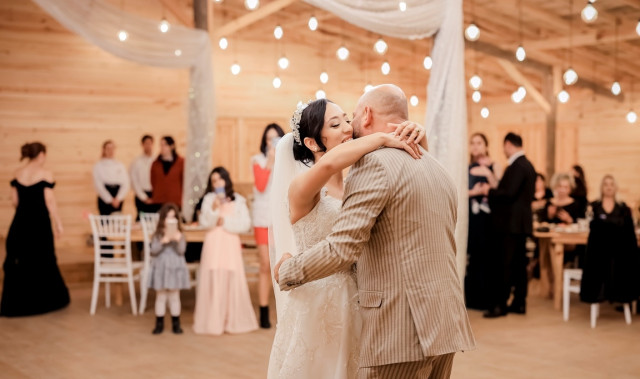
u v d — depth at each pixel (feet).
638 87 43.06
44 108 35.60
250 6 17.31
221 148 41.32
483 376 15.72
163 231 19.92
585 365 16.69
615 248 20.56
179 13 30.25
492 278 22.35
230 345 18.56
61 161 36.01
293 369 8.37
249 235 23.24
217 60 40.83
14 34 34.88
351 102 45.09
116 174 32.68
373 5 17.84
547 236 23.90
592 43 34.60
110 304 24.40
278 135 20.21
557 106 45.68
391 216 7.47
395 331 7.47
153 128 38.34
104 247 28.58
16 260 22.35
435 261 7.55
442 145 18.51
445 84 18.57
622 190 44.06
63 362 16.88
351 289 8.48
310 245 8.29
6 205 34.73
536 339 19.34
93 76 36.68
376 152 7.61
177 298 20.04
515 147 21.90
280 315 8.77
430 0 18.30
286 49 42.78
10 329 20.47
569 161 47.32
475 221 23.24
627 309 21.52
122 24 23.38
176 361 16.98
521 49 20.01
